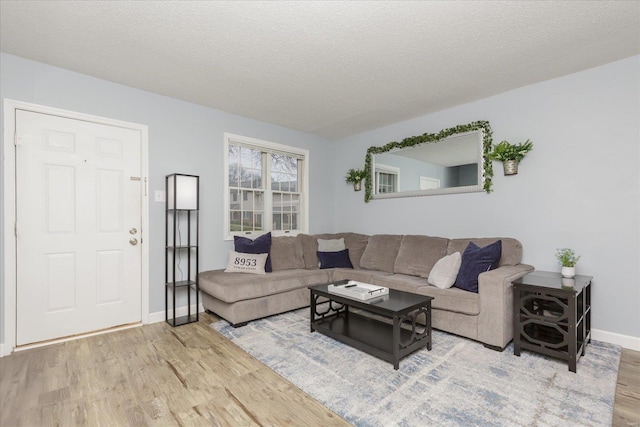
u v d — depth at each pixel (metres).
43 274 2.66
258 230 4.29
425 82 3.04
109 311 2.99
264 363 2.32
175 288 3.36
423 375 2.12
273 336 2.83
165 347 2.61
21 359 2.38
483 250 2.86
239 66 2.70
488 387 1.96
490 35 2.25
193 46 2.38
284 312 3.51
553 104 2.98
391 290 2.83
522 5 1.93
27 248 2.59
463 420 1.65
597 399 1.82
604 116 2.71
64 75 2.75
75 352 2.50
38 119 2.64
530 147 3.06
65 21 2.06
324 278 3.87
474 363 2.28
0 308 2.46
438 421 1.64
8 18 2.03
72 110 2.79
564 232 2.92
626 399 1.83
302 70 2.78
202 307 3.63
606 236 2.70
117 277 3.04
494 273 2.63
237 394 1.92
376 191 4.59
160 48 2.41
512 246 3.07
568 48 2.43
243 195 4.13
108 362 2.34
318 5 1.92
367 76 2.90
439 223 3.86
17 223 2.55
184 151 3.50
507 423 1.62
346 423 1.66
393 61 2.62
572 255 2.71
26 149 2.59
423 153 4.00
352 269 3.97
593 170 2.76
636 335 2.55
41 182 2.66
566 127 2.91
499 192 3.34
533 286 2.34
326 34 2.23
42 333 2.66
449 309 2.76
